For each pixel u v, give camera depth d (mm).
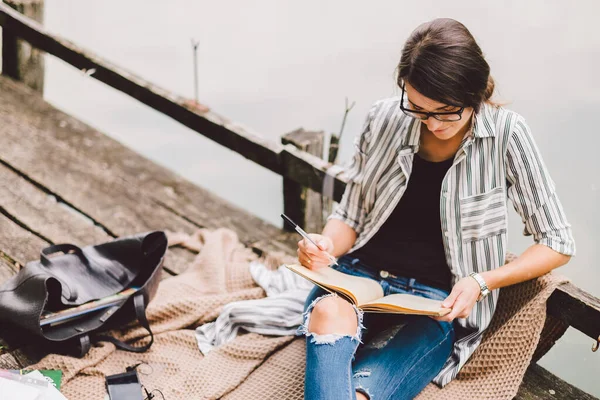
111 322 2352
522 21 8625
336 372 1677
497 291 2062
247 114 7777
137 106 8117
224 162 7078
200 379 2105
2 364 2160
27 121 3885
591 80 6879
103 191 3334
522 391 2160
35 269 2260
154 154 7035
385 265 2051
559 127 5898
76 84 8398
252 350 2205
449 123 1732
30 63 4340
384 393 1795
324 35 9586
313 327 1774
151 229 3090
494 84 1813
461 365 2047
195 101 3244
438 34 1637
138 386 2062
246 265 2721
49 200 3197
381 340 1900
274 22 10320
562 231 1940
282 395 2051
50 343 2197
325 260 1933
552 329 2182
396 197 1981
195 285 2650
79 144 3729
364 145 2105
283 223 3170
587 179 4895
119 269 2445
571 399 2143
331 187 2811
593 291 3795
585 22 8367
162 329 2377
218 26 10336
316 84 8328
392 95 2113
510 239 4488
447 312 1764
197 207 3295
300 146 2930
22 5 4223
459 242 1961
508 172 1924
